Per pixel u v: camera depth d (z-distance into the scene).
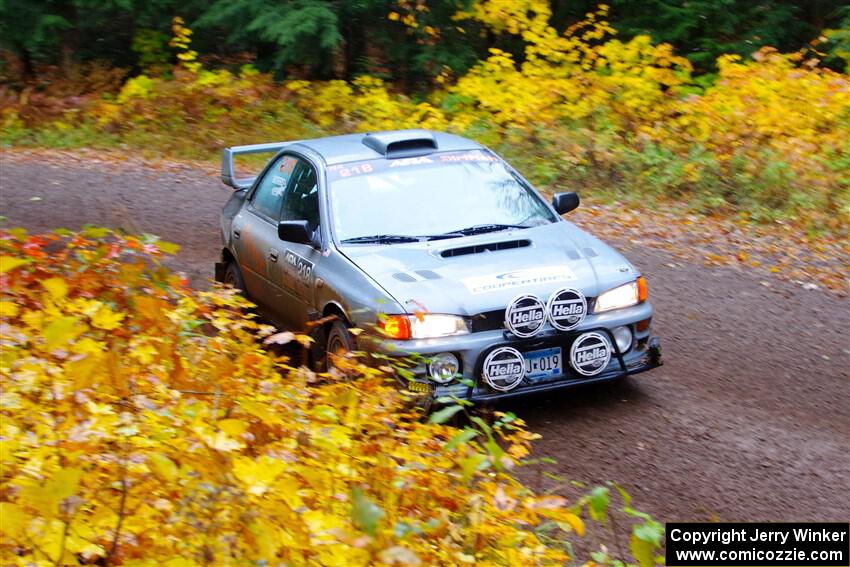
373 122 15.80
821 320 7.97
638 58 14.97
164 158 15.45
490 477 4.53
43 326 3.23
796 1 17.50
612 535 4.69
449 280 5.89
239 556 2.80
